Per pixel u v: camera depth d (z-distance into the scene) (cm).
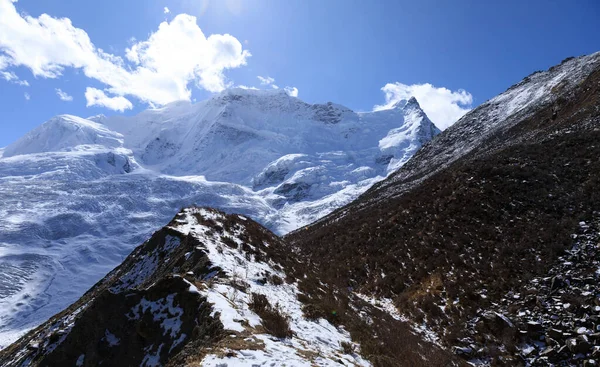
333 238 3706
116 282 1925
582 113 4056
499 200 2723
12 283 14112
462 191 3047
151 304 1083
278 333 991
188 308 1015
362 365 1016
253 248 1966
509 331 1638
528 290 1839
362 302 2036
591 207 2277
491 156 3731
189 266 1516
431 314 1962
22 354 1448
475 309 1875
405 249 2705
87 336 1073
